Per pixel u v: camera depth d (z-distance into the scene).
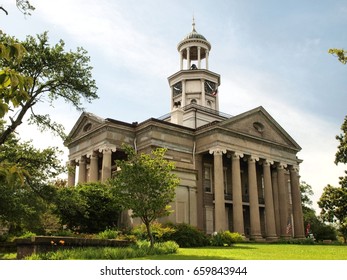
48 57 22.20
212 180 46.25
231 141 43.72
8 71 4.65
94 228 30.48
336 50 13.75
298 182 50.94
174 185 21.22
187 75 56.81
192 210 31.73
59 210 29.72
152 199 20.44
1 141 20.50
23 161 23.38
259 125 48.50
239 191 42.59
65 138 25.02
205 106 55.28
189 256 17.03
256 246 30.30
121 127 41.41
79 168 44.78
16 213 23.25
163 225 27.91
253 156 45.59
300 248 28.02
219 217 40.09
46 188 24.05
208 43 59.31
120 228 30.22
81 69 23.78
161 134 41.50
